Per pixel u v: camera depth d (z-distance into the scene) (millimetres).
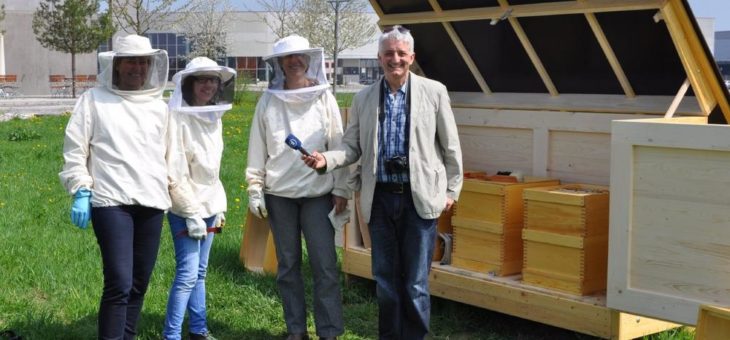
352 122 5008
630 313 4648
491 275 5676
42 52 40906
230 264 7133
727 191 4227
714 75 5086
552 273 5309
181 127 4867
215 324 5664
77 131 4531
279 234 5234
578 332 5230
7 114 23453
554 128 5918
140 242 4680
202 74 4875
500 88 6453
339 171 5133
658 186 4473
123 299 4570
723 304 4293
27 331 5336
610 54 5426
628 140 4547
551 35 5703
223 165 13500
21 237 8023
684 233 4402
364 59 54719
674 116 5375
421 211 4719
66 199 10375
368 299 6375
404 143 4758
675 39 4914
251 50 54875
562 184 5879
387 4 6512
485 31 6062
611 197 4652
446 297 5863
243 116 23500
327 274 5184
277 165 5145
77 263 7039
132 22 32938
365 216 4883
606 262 5262
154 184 4617
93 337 5344
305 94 5062
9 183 11555
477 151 6516
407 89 4781
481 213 5746
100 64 4578
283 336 5547
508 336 5559
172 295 5039
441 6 6121
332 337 5219
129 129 4574
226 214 9461
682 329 5273
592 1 5180
